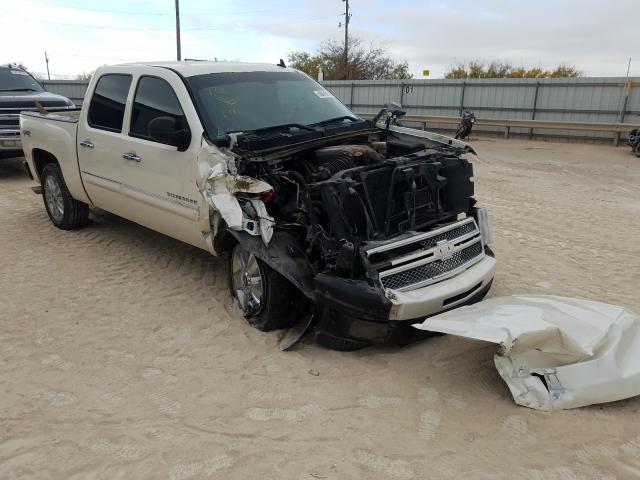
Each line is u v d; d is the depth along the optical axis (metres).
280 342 4.14
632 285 5.38
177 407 3.38
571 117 21.64
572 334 3.40
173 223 5.00
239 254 4.46
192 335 4.30
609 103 20.69
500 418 3.21
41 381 3.68
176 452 2.96
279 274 4.05
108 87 5.77
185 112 4.71
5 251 6.30
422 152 4.59
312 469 2.82
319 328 3.93
